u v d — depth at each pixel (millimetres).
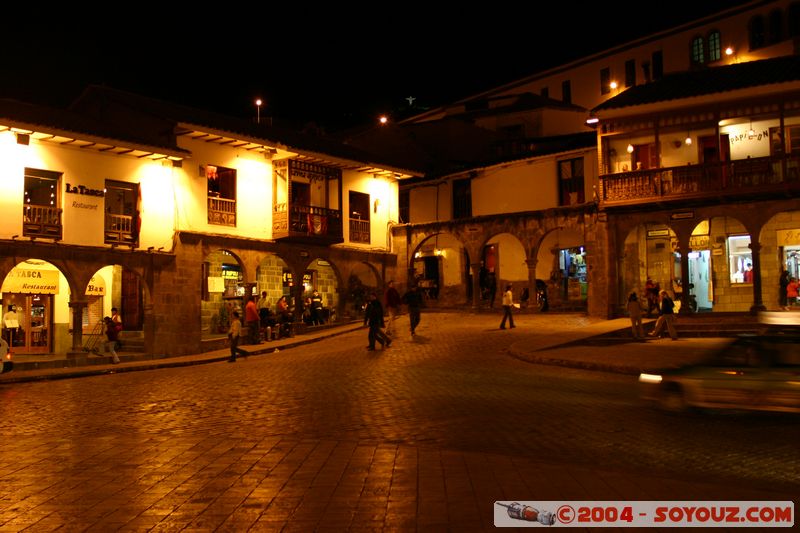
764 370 11000
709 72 29328
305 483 7516
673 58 45156
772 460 8672
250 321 28188
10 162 23484
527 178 34969
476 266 34750
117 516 6492
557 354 19891
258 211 31062
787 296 26703
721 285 28766
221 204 29578
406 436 10273
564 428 10648
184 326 27594
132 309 29719
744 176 26359
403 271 36812
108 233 25875
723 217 28125
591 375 17047
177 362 24297
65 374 21500
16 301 26609
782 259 27484
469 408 12508
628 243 30844
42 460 8938
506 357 20859
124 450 9477
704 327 24578
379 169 35094
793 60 28078
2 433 11297
